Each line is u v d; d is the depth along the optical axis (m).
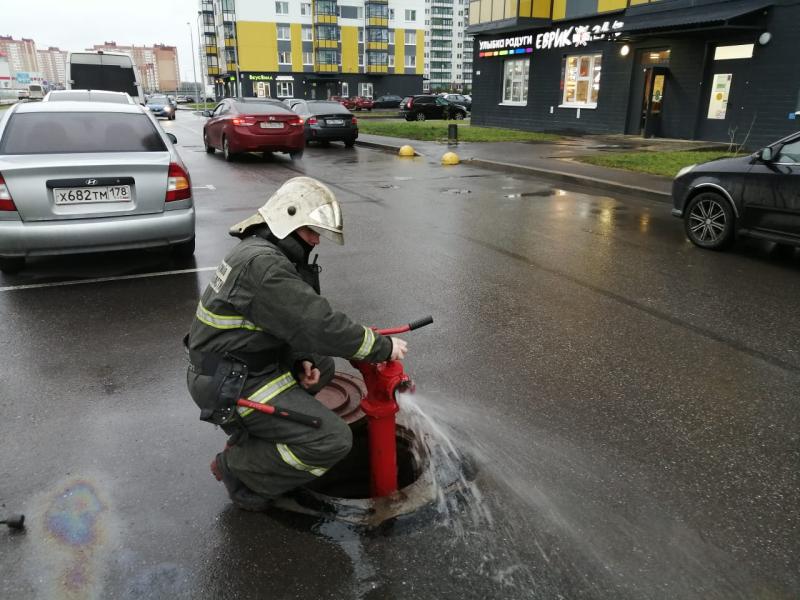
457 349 4.29
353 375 3.81
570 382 3.82
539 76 24.59
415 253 6.83
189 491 2.78
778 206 6.36
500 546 2.46
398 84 81.44
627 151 16.53
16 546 2.43
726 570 2.33
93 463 2.98
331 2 73.75
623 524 2.58
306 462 2.43
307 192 2.28
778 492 2.78
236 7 70.88
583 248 7.11
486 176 13.12
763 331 4.66
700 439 3.20
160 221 5.80
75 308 5.08
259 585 2.27
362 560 2.39
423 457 3.01
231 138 15.55
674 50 19.34
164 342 4.42
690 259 6.70
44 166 5.30
